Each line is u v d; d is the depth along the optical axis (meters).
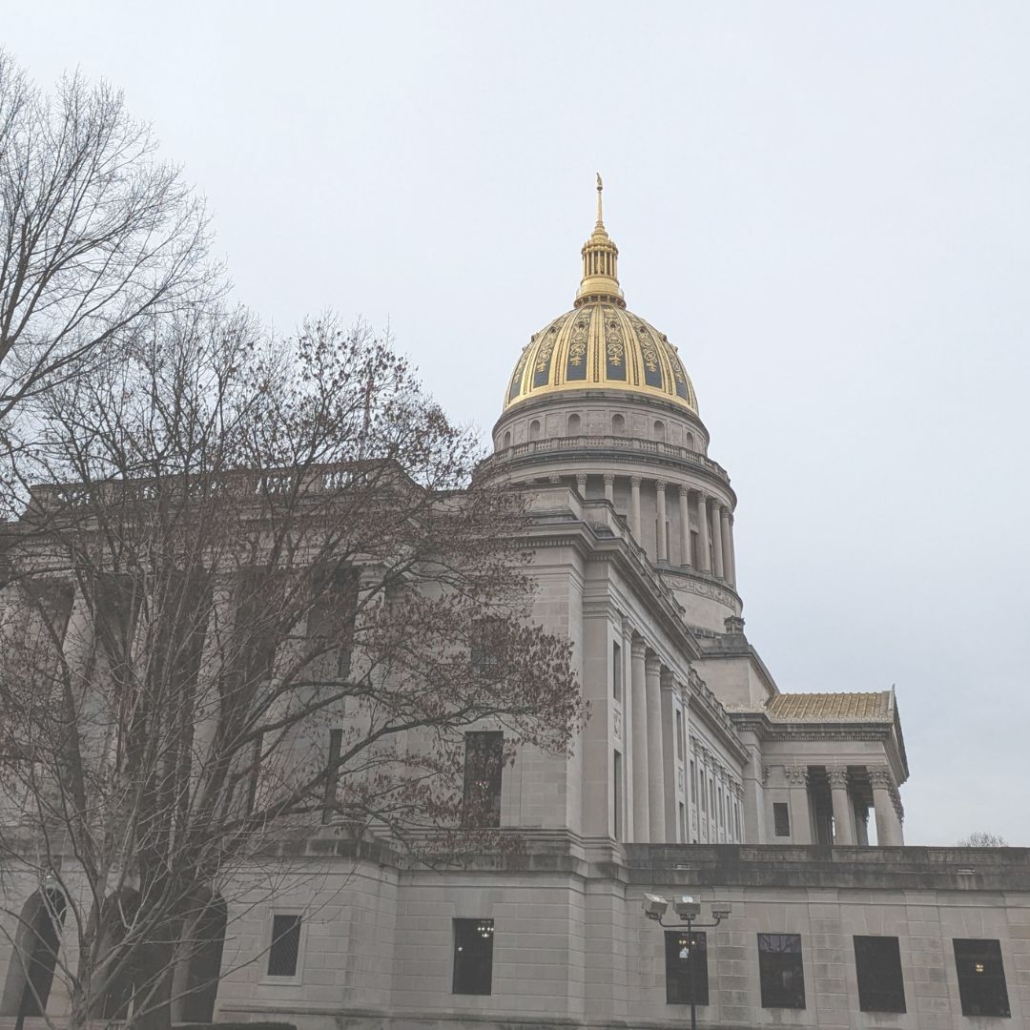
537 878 43.94
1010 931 44.31
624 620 53.50
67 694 23.62
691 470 103.19
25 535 26.92
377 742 44.94
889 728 96.00
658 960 46.44
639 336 112.62
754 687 97.50
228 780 29.38
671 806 60.19
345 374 32.66
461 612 35.44
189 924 23.52
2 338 24.12
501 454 105.06
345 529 31.59
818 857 47.03
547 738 38.03
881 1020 44.22
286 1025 38.12
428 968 43.56
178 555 26.97
